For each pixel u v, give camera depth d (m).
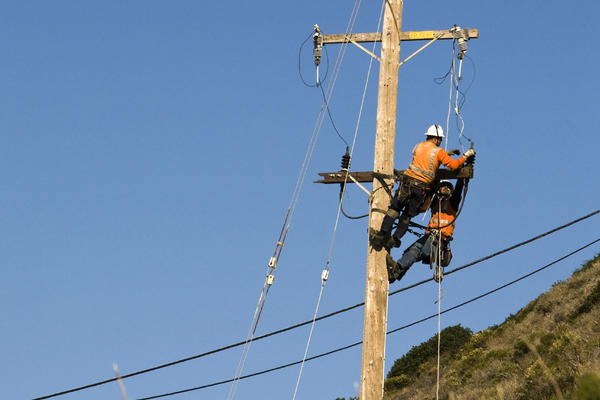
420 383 43.28
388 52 18.36
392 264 17.03
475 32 18.67
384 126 17.73
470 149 17.39
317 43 19.52
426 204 17.27
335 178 18.23
